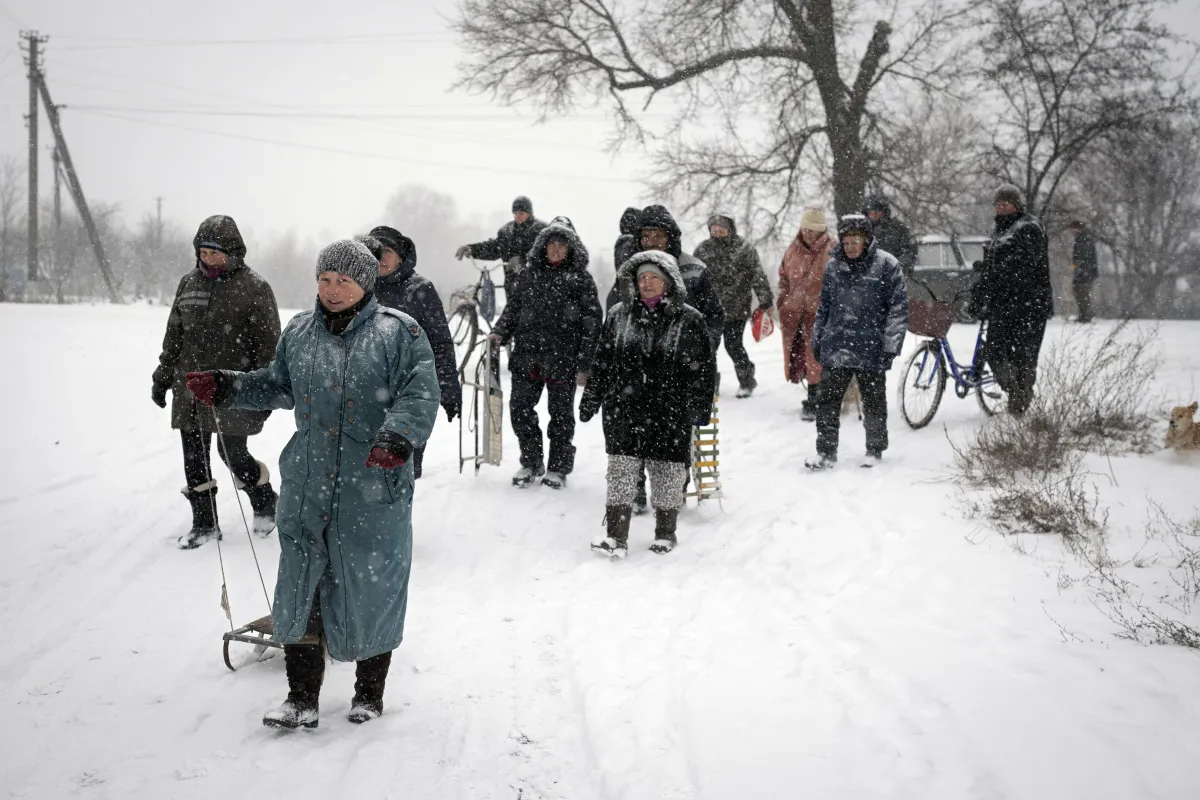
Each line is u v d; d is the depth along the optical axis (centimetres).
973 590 493
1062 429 762
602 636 481
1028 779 318
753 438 948
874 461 791
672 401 616
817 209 991
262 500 642
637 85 2148
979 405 966
